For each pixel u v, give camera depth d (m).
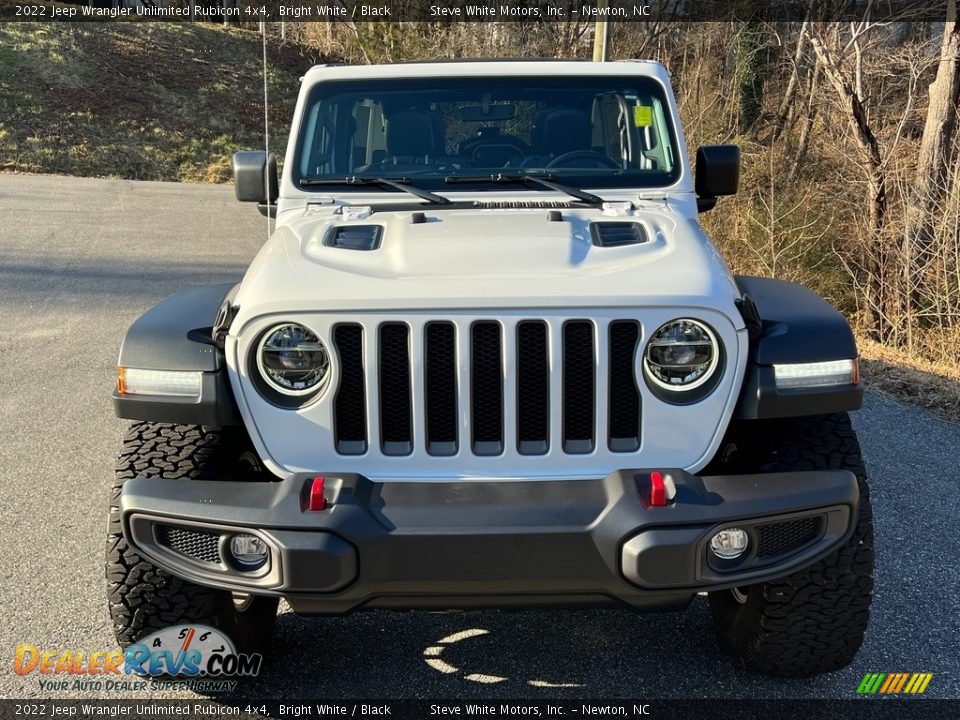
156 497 2.46
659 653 3.22
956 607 3.50
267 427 2.58
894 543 4.04
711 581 2.41
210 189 18.03
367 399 2.54
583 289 2.51
